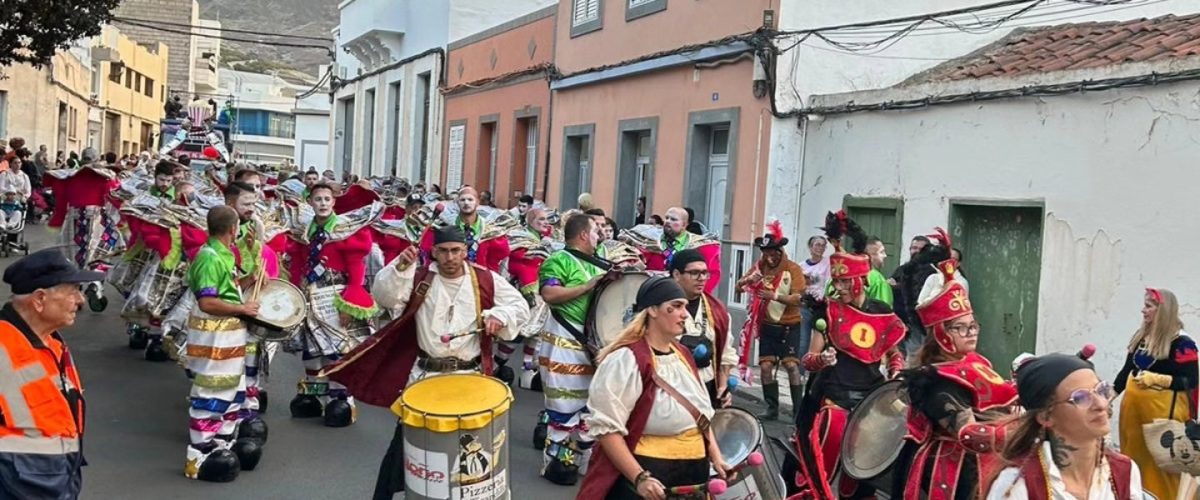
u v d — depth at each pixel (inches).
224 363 308.2
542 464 346.6
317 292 380.2
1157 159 382.0
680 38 666.2
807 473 254.5
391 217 588.4
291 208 424.8
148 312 428.5
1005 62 496.4
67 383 207.0
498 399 232.7
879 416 230.2
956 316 204.8
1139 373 303.3
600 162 780.0
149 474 316.2
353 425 387.2
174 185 493.7
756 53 572.7
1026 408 155.1
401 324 280.8
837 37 570.9
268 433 368.8
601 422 195.6
